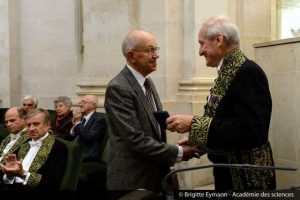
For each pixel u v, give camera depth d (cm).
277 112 280
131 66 219
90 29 556
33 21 699
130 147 204
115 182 212
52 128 525
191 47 437
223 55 188
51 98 683
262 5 470
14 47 712
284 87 273
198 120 186
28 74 709
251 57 459
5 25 706
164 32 446
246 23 455
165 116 218
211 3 437
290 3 562
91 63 557
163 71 448
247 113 174
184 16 448
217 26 186
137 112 209
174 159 205
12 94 711
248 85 177
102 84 539
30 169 294
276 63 280
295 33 400
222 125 179
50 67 682
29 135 332
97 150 429
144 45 214
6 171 282
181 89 445
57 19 670
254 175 181
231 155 184
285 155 273
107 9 532
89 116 450
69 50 656
